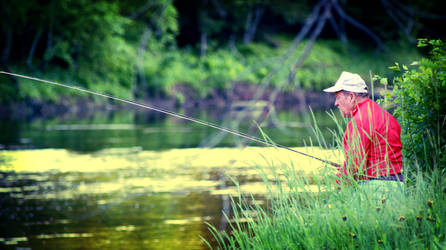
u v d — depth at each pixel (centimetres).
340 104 838
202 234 1373
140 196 1911
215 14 10062
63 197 1912
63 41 7594
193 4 9931
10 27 6950
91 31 7794
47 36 7656
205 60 9094
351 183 737
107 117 6219
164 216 1612
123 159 2839
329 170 771
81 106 7300
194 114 6069
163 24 8844
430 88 840
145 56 8575
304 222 733
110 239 1397
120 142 3628
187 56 9288
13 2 6844
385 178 756
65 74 7456
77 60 7769
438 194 711
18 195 1955
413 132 848
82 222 1564
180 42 10012
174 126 4956
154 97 8175
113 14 8019
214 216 1552
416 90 853
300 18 9594
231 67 8988
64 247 1330
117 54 7994
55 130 4481
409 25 5841
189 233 1401
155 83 8231
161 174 2362
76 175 2364
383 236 636
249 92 8531
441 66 840
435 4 6988
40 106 6775
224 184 2055
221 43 10038
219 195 1862
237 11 10006
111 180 2238
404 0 6706
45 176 2345
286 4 9781
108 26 7888
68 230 1474
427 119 840
